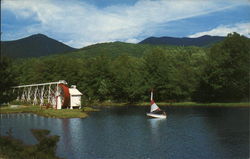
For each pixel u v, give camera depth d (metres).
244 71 81.56
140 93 96.69
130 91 96.12
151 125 44.59
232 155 25.14
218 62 83.44
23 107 76.06
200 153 26.03
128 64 110.06
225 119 49.25
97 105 93.62
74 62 112.81
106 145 29.61
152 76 99.38
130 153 26.41
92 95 103.56
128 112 67.19
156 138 33.41
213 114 57.44
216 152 26.28
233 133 35.59
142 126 43.59
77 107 77.44
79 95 76.38
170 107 78.12
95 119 53.41
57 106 75.00
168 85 95.06
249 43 82.56
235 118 50.16
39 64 111.12
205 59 92.12
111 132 38.06
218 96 86.50
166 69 98.69
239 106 72.38
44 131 20.59
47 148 19.89
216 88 82.25
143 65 103.38
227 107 71.25
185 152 26.67
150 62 101.25
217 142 30.52
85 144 30.19
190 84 92.69
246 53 82.44
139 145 29.64
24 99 91.94
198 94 91.44
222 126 41.53
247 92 82.94
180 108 73.81
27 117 57.38
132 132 38.03
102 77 104.81
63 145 29.78
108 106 88.38
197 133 36.41
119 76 101.56
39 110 68.44
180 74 95.00
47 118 55.22
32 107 76.19
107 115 60.56
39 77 108.81
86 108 74.44
